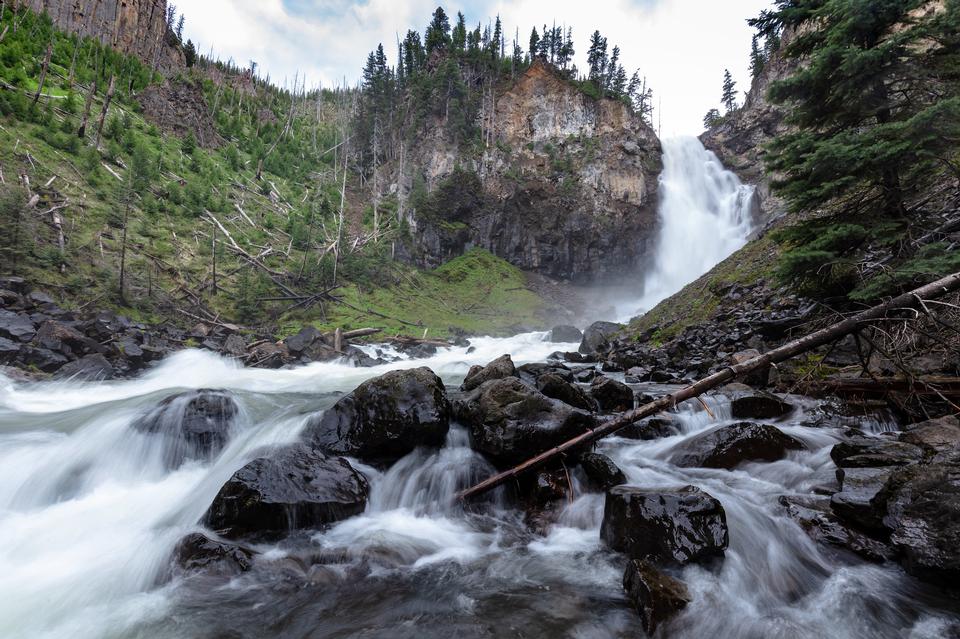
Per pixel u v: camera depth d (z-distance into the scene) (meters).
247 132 67.50
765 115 62.84
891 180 9.37
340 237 44.75
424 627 3.88
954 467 4.48
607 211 64.62
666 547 4.48
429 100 73.62
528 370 13.69
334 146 78.62
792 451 7.01
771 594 4.18
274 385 18.39
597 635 3.74
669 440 8.09
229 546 4.97
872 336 8.82
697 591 4.07
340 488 6.04
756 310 16.83
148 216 34.91
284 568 4.82
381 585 4.60
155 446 7.69
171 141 51.44
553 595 4.35
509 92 74.69
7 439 7.99
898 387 8.48
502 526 6.00
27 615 4.18
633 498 4.98
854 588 4.10
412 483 6.74
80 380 15.34
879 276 8.72
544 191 64.75
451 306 46.47
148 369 18.72
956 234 9.45
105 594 4.48
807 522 4.96
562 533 5.64
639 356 18.05
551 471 6.51
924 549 4.00
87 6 66.69
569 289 61.50
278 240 43.53
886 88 9.50
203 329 25.33
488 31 95.06
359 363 25.20
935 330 8.55
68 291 22.12
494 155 67.12
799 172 10.27
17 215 22.00
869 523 4.63
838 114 9.92
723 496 5.80
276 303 33.56
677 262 62.38
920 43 8.91
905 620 3.71
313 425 7.84
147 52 75.12
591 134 70.06
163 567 4.82
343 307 36.53
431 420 7.14
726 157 66.50
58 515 6.18
